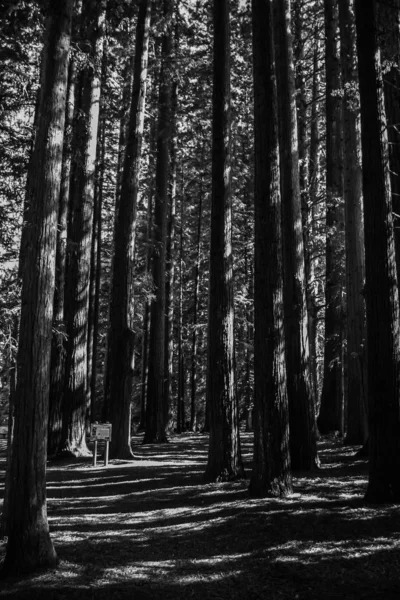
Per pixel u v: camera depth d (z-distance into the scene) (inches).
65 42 266.8
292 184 470.6
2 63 425.7
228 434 424.8
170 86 864.3
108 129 978.7
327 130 792.9
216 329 434.0
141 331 1129.4
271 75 378.9
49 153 257.4
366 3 332.8
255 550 254.4
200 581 223.9
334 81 745.6
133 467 535.5
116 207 904.3
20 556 235.6
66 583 221.3
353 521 277.7
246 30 729.0
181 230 1272.1
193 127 978.7
